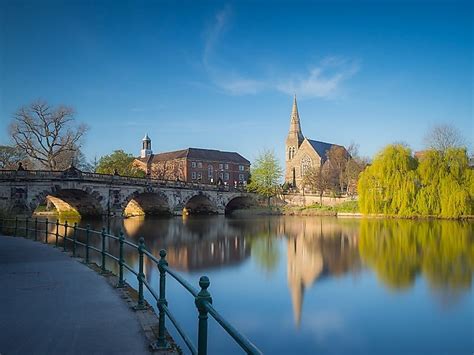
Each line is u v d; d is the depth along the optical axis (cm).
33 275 1380
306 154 12725
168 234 4975
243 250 3750
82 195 6134
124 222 6406
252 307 1888
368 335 1552
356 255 3466
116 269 2438
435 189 6475
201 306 452
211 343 1407
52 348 732
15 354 704
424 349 1431
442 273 2695
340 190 10056
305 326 1644
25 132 6831
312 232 5291
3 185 4862
